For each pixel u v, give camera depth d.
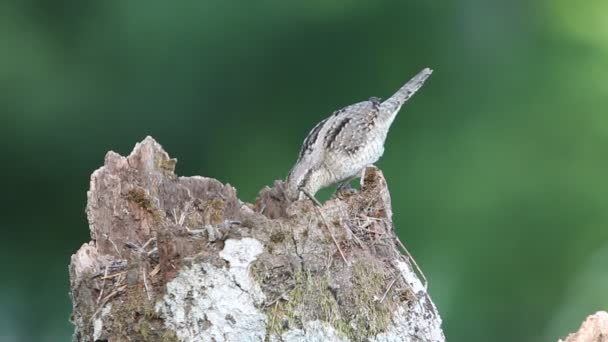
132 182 7.89
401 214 18.34
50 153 19.05
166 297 6.89
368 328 7.03
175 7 18.38
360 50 19.19
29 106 18.78
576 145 19.23
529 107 19.58
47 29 19.33
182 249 6.90
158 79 18.70
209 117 19.06
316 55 18.98
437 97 19.50
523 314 17.89
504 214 18.20
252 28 18.48
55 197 19.47
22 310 19.91
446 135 19.12
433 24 19.48
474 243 17.91
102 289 7.07
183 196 8.11
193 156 19.30
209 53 18.53
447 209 18.28
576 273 17.97
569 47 20.12
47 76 18.94
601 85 19.73
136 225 7.65
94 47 18.97
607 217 18.41
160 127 19.00
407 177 18.72
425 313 7.27
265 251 6.96
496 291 17.77
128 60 18.70
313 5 18.59
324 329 6.93
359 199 7.55
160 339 6.88
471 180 18.52
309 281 6.98
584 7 20.34
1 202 19.44
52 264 20.05
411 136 19.11
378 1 18.97
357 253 7.20
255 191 19.11
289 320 6.88
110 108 18.94
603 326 7.29
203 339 6.82
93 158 19.16
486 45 19.94
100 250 7.55
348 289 7.05
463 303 17.62
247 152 19.30
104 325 6.98
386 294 7.16
